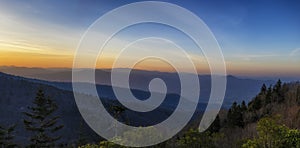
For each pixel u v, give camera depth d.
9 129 39.16
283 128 11.62
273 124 11.60
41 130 39.44
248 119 50.84
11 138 39.12
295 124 28.23
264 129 11.68
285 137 11.36
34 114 39.22
